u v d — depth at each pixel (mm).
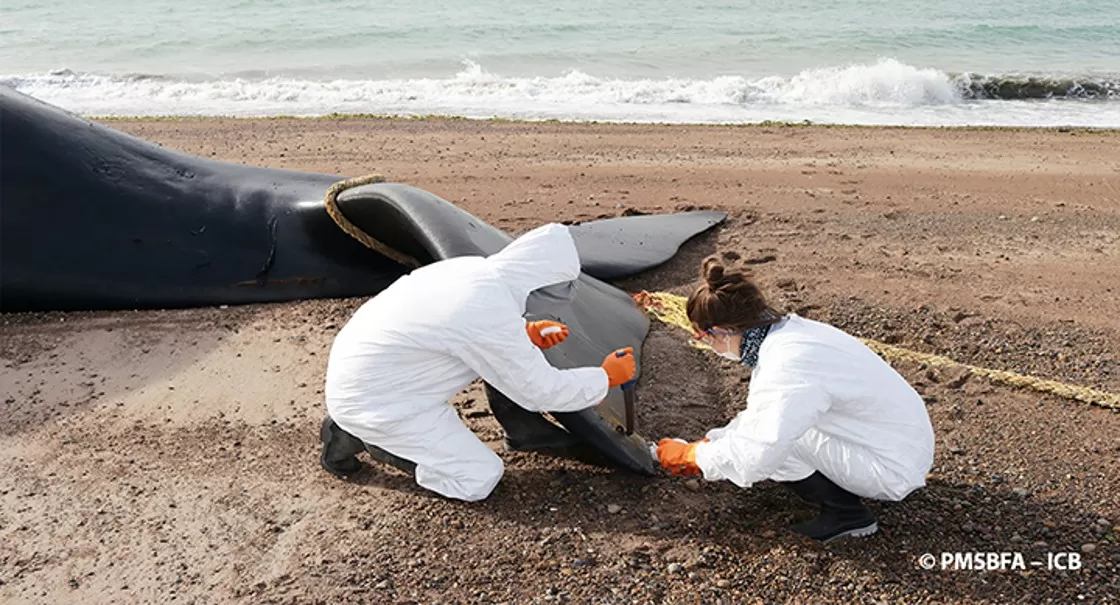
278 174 6957
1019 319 6055
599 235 7164
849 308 6230
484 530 4156
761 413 3598
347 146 11305
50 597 3875
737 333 3732
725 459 3689
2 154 6379
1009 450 4633
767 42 19703
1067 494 4281
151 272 6426
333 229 6410
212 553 4098
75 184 6504
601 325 5430
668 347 5699
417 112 14188
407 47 19844
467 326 3957
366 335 4117
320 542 4129
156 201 6598
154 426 5074
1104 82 14781
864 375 3691
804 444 3840
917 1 23609
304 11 23906
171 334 6078
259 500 4430
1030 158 10289
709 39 20062
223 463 4727
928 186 9156
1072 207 8430
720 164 10148
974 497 4277
